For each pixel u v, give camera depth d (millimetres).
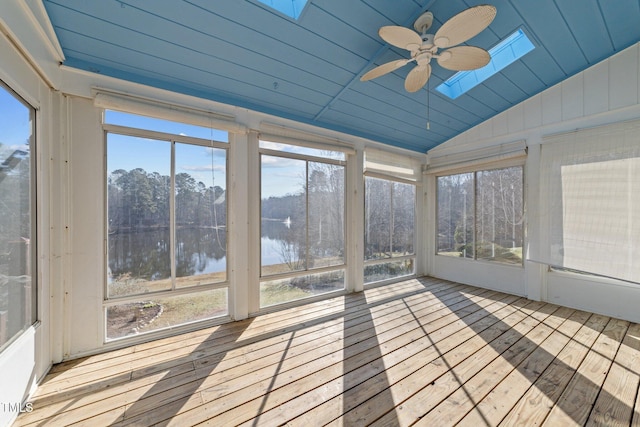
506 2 2088
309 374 1912
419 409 1567
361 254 3895
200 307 2703
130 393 1707
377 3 1941
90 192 2160
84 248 2141
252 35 2082
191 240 2629
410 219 4656
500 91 3268
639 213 2635
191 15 1850
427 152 4785
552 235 3254
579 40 2570
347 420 1487
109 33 1912
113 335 2305
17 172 1530
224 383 1812
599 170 2883
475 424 1450
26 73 1589
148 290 2414
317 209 3531
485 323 2766
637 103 2682
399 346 2305
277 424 1462
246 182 2895
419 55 2000
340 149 3650
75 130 2102
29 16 1523
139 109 2287
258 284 3016
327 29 2107
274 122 3146
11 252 1464
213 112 2717
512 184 3717
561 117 3193
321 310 3135
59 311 2033
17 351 1488
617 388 1729
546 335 2492
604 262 2840
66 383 1793
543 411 1541
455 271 4422
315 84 2768
